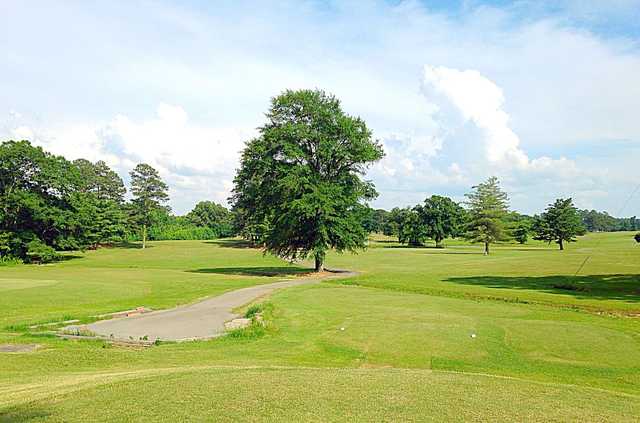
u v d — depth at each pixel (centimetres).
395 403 764
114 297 2839
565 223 10056
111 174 12025
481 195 9050
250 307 2342
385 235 18038
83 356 1373
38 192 7081
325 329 1809
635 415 757
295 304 2481
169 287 3425
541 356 1410
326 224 4688
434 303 2511
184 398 773
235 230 11075
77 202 7406
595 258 5944
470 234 9181
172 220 15625
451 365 1320
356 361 1370
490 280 3712
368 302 2558
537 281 3597
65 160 7506
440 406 756
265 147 4609
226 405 738
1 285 3353
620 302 2483
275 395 796
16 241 6650
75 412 700
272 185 4606
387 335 1678
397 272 4644
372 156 4647
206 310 2347
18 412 701
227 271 5131
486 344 1548
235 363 1283
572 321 1958
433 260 6488
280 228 4753
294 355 1430
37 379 1010
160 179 10731
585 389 936
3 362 1285
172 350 1493
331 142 4541
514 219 12012
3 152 6706
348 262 6359
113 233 9775
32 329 1838
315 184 4506
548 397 842
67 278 4091
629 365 1318
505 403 788
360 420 681
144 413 696
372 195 4897
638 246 8850
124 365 1263
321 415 698
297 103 4678
